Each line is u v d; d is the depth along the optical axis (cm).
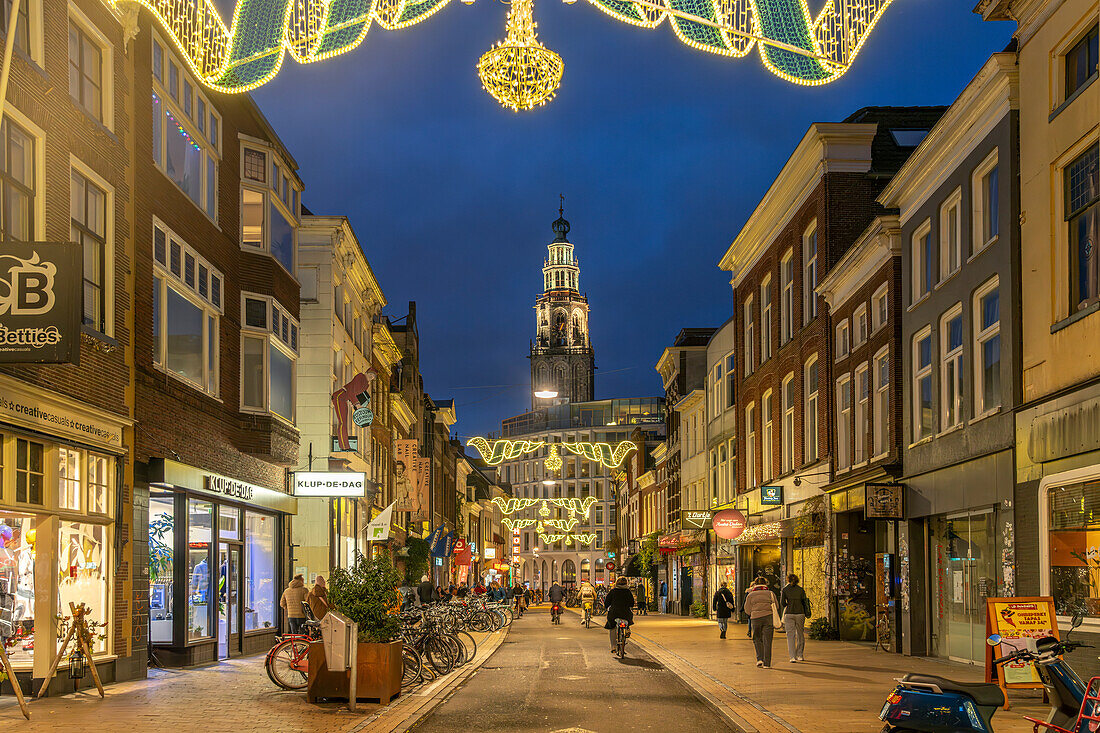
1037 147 1781
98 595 1728
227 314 2356
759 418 4072
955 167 2145
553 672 2058
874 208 3247
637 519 7650
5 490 1457
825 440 3170
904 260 2464
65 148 1611
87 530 1694
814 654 2414
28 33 1531
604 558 13162
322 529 3397
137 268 1873
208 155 2273
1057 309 1706
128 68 1861
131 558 1830
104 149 1753
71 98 1634
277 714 1364
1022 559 1791
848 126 3256
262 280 2488
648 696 1628
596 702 1548
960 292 2106
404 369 5869
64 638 1591
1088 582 1568
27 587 1546
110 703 1480
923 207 2347
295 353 2725
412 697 1571
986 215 2030
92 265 1730
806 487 3375
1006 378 1877
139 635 1856
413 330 6178
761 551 4075
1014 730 1187
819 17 1073
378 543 4447
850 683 1752
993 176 1998
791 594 2203
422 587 3312
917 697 758
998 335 1945
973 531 2053
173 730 1210
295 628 2188
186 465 2025
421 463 5300
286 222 2716
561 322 16838
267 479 2650
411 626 1931
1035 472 1748
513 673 2038
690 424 5559
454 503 8244
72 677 1612
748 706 1437
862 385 2869
